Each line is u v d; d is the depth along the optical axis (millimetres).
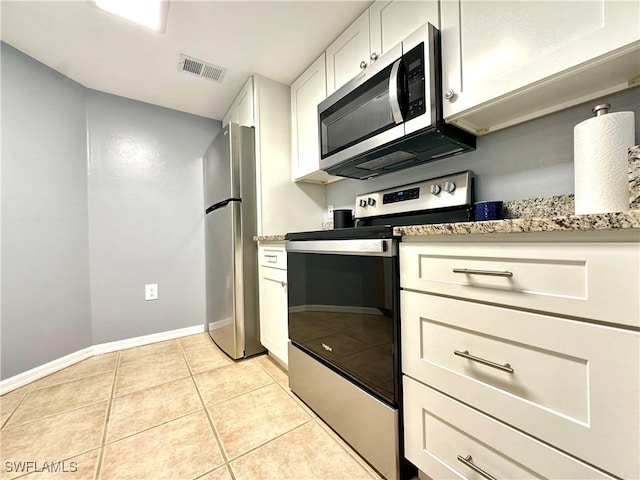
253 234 1928
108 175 2102
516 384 639
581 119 997
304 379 1328
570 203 1008
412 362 858
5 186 1556
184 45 1618
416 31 1078
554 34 801
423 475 876
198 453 1022
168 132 2363
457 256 743
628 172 633
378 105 1248
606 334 515
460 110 1017
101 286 2059
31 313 1646
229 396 1409
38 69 1720
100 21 1428
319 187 2213
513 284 638
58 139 1825
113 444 1073
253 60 1768
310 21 1457
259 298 1906
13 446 1071
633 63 754
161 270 2301
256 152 1915
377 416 933
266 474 929
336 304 1126
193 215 2459
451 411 761
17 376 1558
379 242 914
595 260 525
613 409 510
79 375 1671
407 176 1614
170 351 2037
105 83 1986
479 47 962
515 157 1163
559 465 577
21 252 1614
